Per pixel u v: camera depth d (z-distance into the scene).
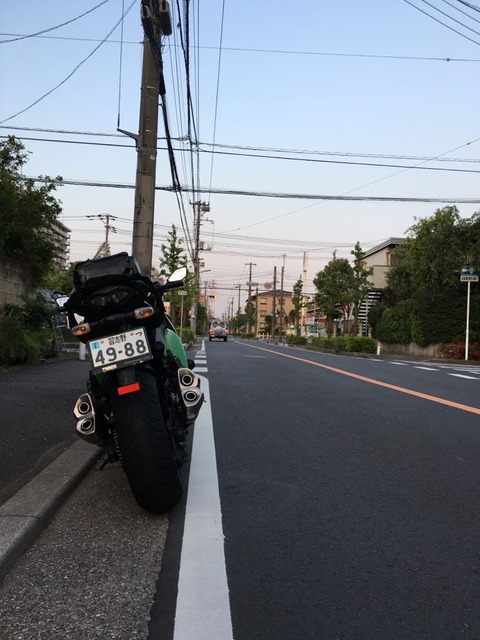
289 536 3.66
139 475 3.68
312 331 75.19
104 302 3.82
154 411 3.74
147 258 9.20
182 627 2.60
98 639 2.49
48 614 2.69
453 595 2.96
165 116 10.98
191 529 3.73
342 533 3.74
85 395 3.97
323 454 5.71
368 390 10.54
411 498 4.45
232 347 31.05
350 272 45.06
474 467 5.35
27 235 13.31
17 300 13.31
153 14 8.96
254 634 2.56
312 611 2.77
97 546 3.46
